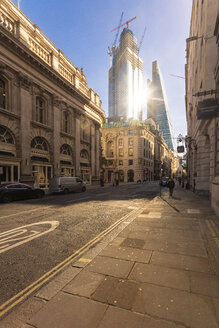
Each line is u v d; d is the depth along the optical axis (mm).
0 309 2205
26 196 12609
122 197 14000
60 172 21656
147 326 1862
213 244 4078
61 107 22594
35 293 2504
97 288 2535
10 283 2785
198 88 15531
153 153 64062
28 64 17641
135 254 3621
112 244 4156
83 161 27891
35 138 18922
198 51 15531
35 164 18422
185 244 4102
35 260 3549
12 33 16547
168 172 98375
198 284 2584
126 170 51094
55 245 4293
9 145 16109
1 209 8984
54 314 2078
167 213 7465
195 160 17516
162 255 3561
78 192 18672
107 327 1864
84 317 2012
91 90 29625
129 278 2770
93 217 7137
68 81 22594
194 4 20234
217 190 6859
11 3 16281
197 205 9344
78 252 3877
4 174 15484
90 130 29438
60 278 2840
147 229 5293
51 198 13539
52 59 21016
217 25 7762
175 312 2045
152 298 2295
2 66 15344
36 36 19000
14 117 16344
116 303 2217
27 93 17500
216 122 7922
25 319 2025
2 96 15906
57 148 21281
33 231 5371
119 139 52438
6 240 4652
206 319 1939
